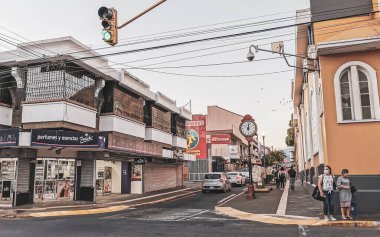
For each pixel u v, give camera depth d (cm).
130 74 2309
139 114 2528
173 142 3238
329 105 1360
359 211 1264
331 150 1330
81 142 1836
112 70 2125
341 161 1315
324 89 1373
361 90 1351
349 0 1505
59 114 1773
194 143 4597
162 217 1355
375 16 1395
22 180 1819
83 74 1980
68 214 1548
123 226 1110
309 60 1488
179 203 1977
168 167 3297
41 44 1852
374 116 1317
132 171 2653
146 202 2008
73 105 1853
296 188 2678
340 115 1341
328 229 1020
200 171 4531
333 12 1517
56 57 1809
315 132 1836
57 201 1948
